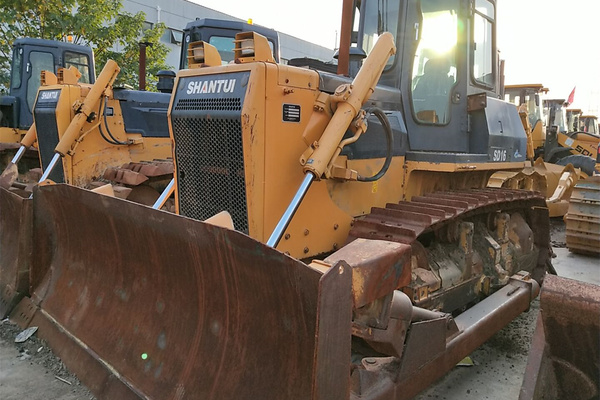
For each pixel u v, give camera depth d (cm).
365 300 201
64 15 1068
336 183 314
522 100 1166
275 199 279
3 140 809
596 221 625
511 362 351
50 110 583
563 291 202
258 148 268
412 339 243
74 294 316
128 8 1734
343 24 333
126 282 283
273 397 196
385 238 292
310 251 300
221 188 287
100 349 275
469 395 305
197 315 238
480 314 327
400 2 373
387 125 317
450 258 369
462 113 410
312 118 291
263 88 267
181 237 225
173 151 316
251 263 196
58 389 280
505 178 552
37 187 339
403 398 243
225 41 737
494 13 456
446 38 394
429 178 394
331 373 175
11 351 313
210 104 285
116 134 607
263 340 207
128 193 531
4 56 1069
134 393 241
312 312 183
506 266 421
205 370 223
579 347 207
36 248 349
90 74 902
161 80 731
